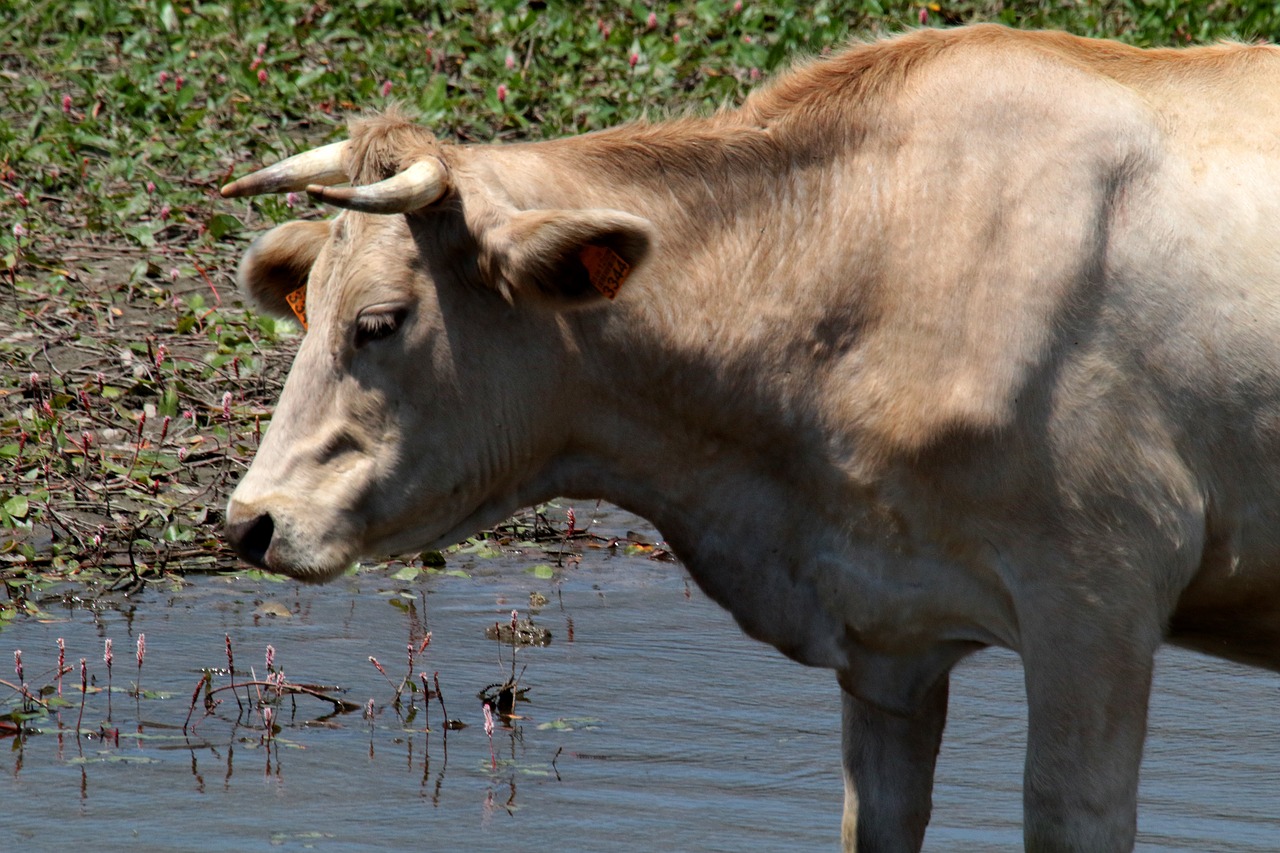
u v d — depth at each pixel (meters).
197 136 32.66
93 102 34.03
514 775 15.80
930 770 13.20
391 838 14.42
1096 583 11.47
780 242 12.11
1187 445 11.52
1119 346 11.36
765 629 12.73
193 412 23.75
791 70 12.74
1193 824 15.17
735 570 12.70
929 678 12.69
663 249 12.16
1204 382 11.43
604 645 19.14
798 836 14.69
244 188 12.12
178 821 14.62
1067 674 11.55
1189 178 11.56
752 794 15.59
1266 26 37.97
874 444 11.82
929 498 11.73
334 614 19.80
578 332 12.12
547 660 18.66
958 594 12.00
